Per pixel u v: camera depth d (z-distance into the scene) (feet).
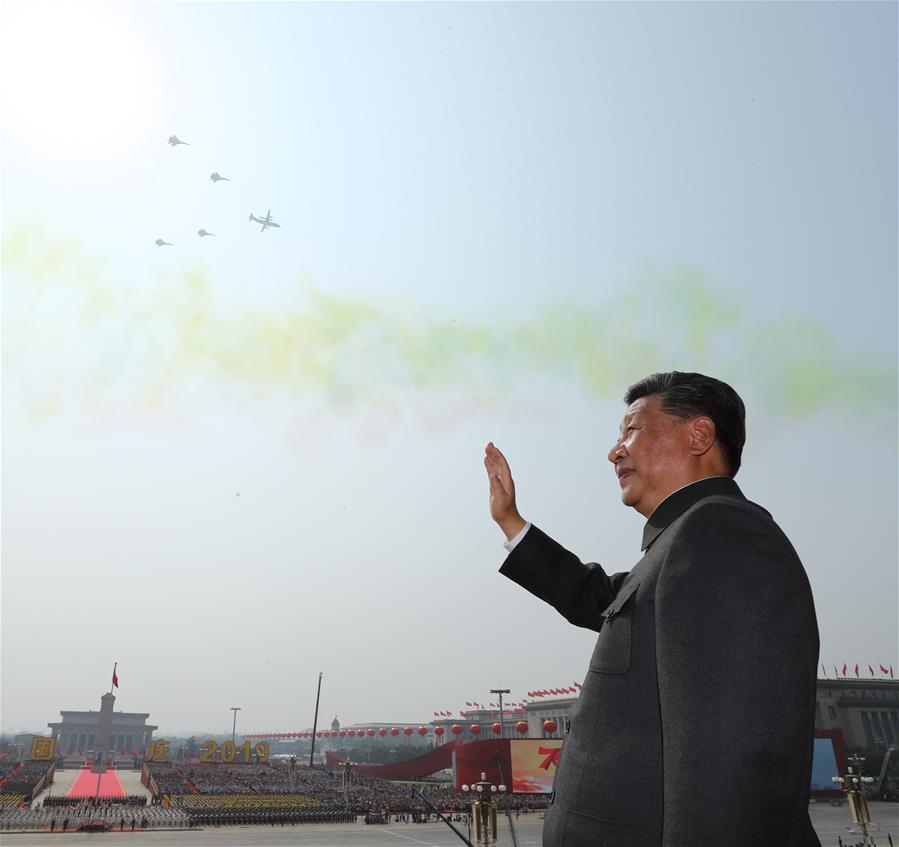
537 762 172.76
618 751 4.45
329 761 335.06
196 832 127.24
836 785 191.01
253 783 213.25
